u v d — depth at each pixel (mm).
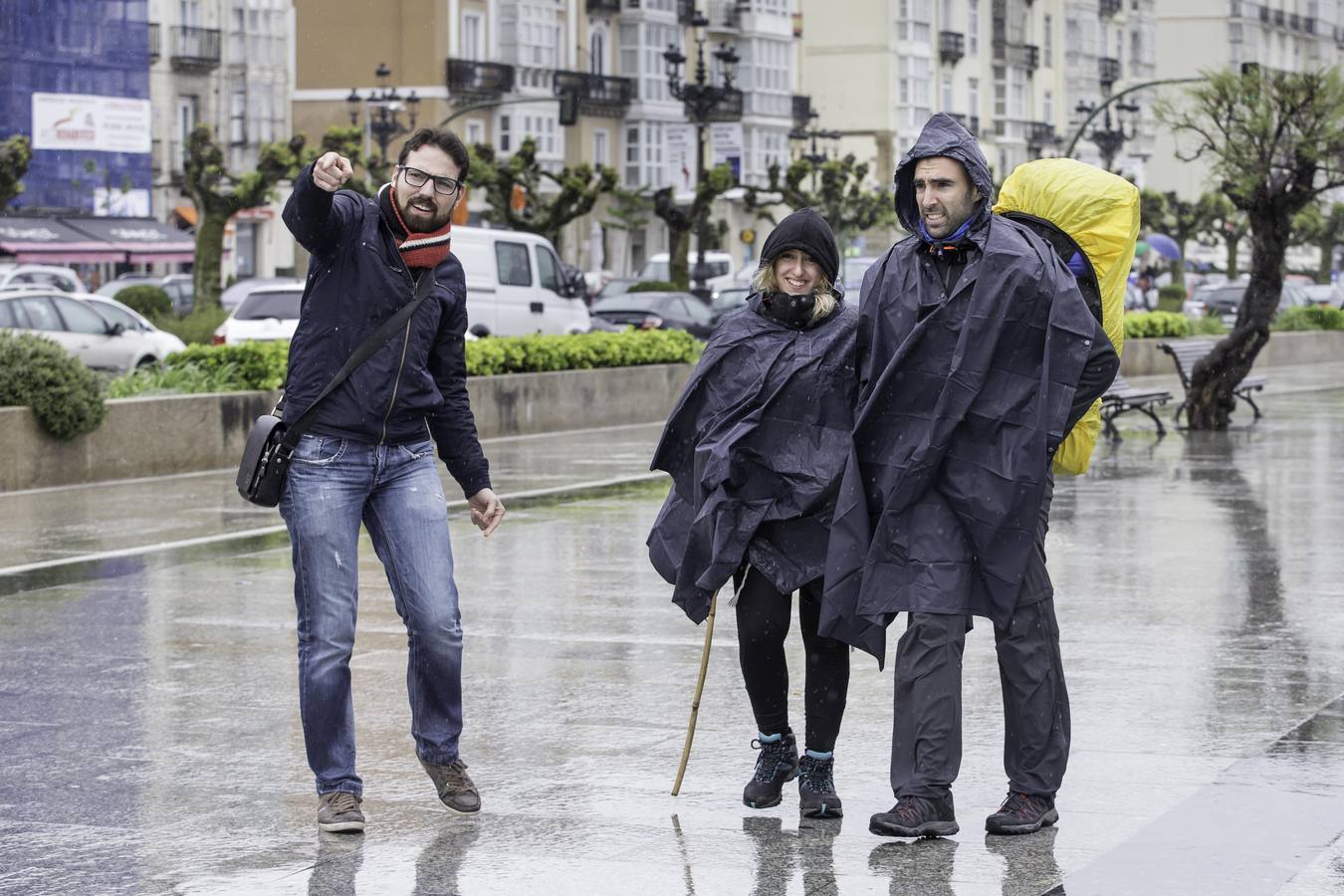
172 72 67500
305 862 5816
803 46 97500
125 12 63312
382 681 8539
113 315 29391
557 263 30266
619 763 7043
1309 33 142000
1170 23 130125
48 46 61125
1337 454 19578
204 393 18719
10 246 57719
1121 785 6645
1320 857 5773
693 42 86562
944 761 6012
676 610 10359
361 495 6172
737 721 7719
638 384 24688
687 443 6348
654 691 8297
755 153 89375
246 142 70438
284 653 9227
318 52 73500
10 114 60375
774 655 6301
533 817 6309
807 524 6152
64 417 16750
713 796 6562
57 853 5922
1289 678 8500
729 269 62906
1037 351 5906
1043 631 6105
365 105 72562
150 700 8172
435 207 6129
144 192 63969
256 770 6973
